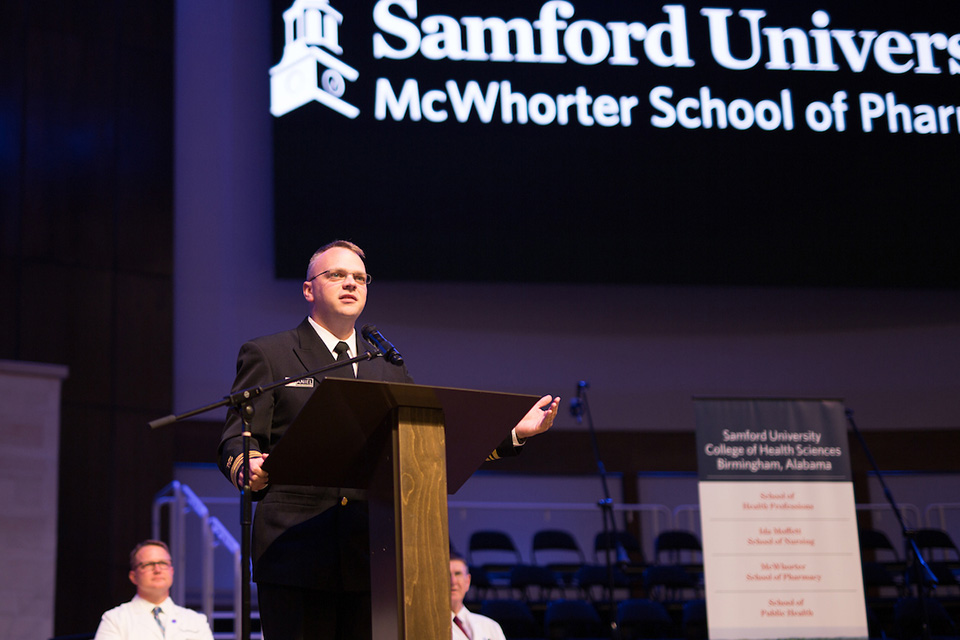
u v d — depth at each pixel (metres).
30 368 7.07
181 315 8.73
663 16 9.39
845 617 5.32
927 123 9.40
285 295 8.98
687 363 9.55
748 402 5.56
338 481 2.20
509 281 8.87
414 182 8.87
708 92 9.28
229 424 2.41
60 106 8.44
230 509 8.59
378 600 1.99
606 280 8.96
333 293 2.57
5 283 7.93
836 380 9.59
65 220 8.26
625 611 7.28
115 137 8.59
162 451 8.22
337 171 8.77
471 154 8.98
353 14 9.00
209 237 8.93
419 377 9.02
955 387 9.62
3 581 6.71
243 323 8.84
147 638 4.73
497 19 9.20
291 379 2.37
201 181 9.02
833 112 9.34
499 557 9.18
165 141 8.77
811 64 9.40
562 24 9.28
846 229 9.19
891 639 7.49
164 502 7.63
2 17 8.38
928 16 9.59
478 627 5.00
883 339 9.69
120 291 8.33
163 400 8.31
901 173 9.30
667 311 9.62
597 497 9.43
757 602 5.29
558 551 9.28
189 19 9.30
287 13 8.95
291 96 8.82
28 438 6.98
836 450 5.56
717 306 9.67
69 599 7.57
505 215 8.95
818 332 9.68
